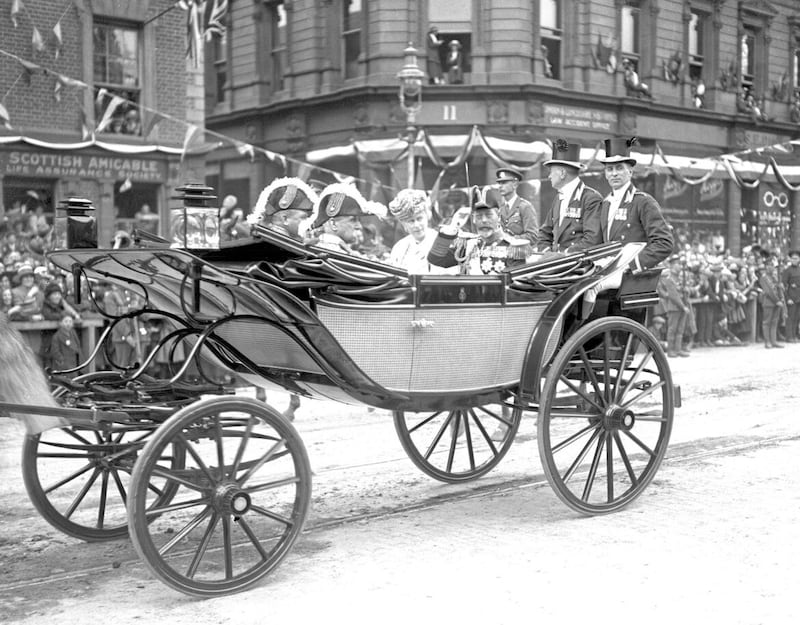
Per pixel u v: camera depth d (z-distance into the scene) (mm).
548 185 23062
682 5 27156
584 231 7016
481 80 23250
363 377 5086
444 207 20672
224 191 27891
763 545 5180
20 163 15523
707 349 18844
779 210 28969
